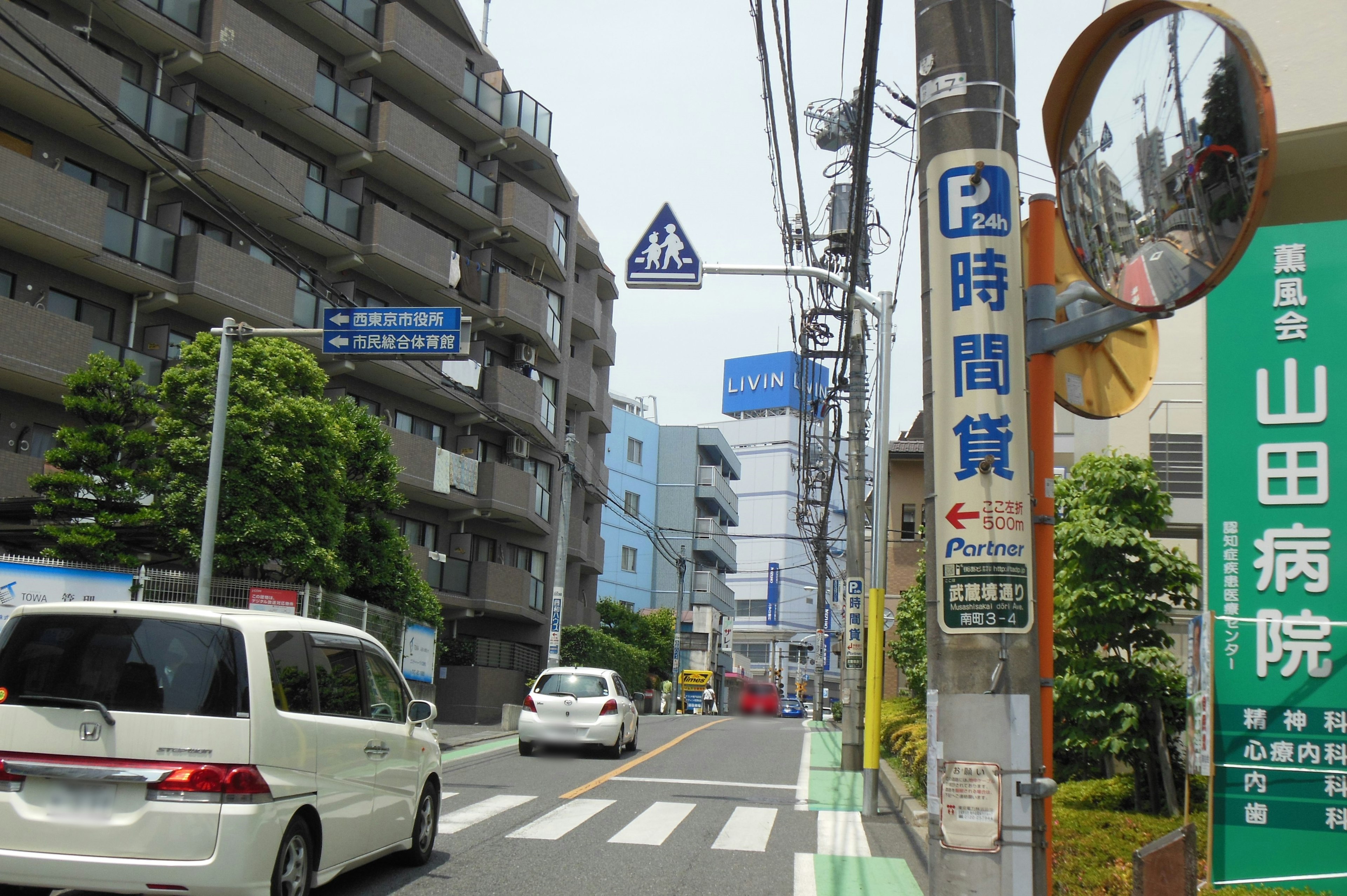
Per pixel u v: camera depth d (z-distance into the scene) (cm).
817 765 1759
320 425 1731
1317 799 740
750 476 7938
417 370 2705
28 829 577
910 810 1180
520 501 3197
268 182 2395
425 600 2256
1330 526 771
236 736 600
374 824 754
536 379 3462
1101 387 546
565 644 3600
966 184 451
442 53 2964
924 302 461
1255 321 809
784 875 862
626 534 5991
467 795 1220
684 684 5669
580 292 3966
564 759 1714
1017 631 422
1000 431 434
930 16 471
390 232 2752
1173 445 1349
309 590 1650
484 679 2973
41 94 1952
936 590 440
